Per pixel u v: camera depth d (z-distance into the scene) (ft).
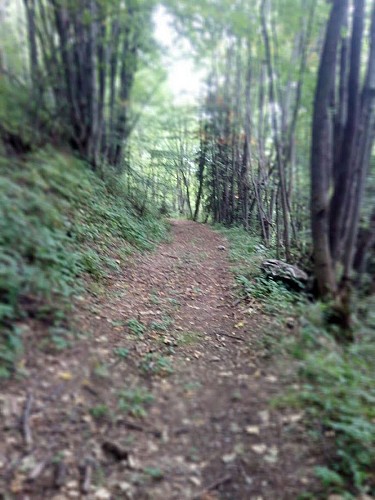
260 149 25.22
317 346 13.33
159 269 25.08
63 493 8.56
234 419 11.33
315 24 16.22
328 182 14.23
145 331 16.33
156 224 35.73
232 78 28.04
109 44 20.75
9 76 15.94
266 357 14.46
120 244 24.26
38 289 12.84
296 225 21.57
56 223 15.76
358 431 10.05
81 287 16.26
